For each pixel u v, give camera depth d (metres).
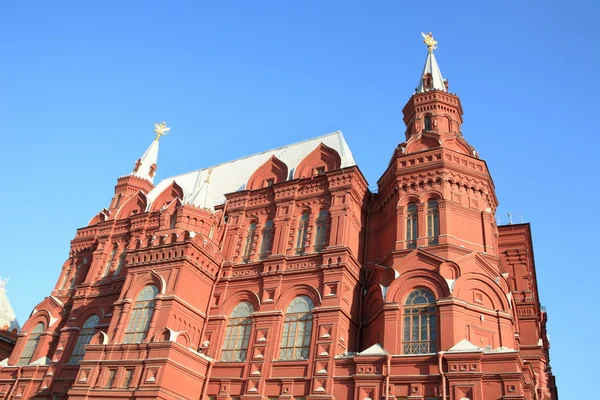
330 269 29.67
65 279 44.62
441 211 30.31
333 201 32.91
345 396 25.23
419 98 39.47
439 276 27.20
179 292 30.59
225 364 29.75
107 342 30.33
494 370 22.70
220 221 37.03
